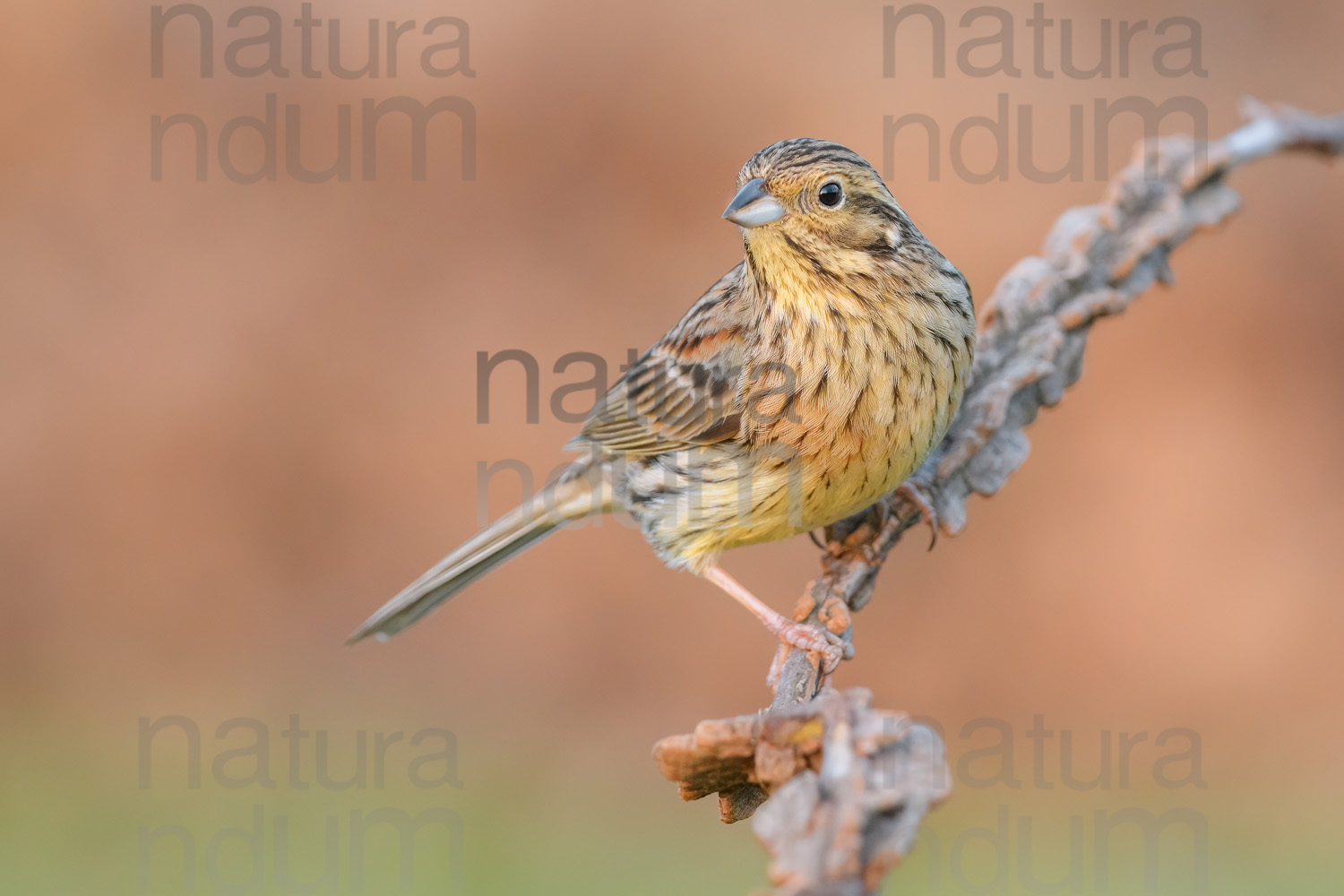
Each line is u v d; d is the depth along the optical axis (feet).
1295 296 45.11
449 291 46.73
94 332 46.55
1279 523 43.01
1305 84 46.11
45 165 47.37
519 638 43.65
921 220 44.57
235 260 47.14
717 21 47.29
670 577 43.83
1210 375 44.65
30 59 47.44
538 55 47.39
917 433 19.31
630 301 46.19
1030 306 20.57
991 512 43.42
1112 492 43.65
